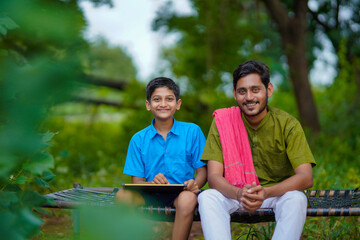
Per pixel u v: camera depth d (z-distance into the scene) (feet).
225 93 33.91
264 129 8.23
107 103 35.88
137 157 9.21
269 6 29.60
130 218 2.22
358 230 9.75
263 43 37.32
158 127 9.35
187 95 33.04
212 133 8.59
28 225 3.88
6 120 3.69
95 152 24.89
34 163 4.25
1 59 3.31
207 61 35.04
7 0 3.04
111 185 16.48
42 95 3.05
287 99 39.24
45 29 2.97
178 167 9.07
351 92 29.99
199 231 11.61
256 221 7.82
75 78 2.98
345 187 12.90
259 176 8.35
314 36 37.19
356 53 33.99
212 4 35.14
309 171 7.81
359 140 22.26
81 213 2.25
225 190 7.55
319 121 29.32
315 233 10.12
